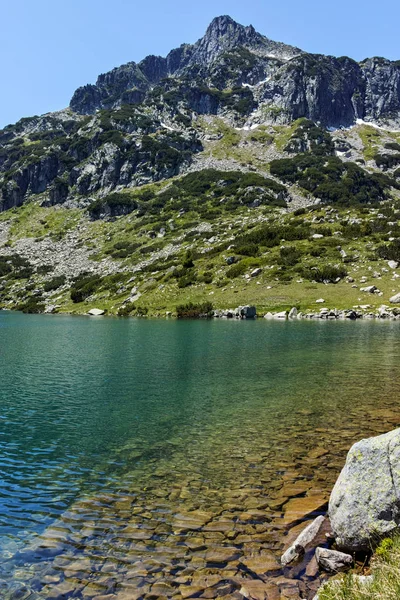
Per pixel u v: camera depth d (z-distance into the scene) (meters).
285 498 10.59
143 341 42.97
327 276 74.31
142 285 90.00
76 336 47.81
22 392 23.27
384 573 6.27
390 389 21.97
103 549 8.70
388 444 8.45
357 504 8.18
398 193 176.62
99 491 11.45
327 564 7.69
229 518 9.73
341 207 114.06
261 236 96.12
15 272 126.56
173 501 10.68
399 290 67.69
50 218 182.88
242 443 14.71
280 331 48.91
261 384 23.95
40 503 10.85
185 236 121.62
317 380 24.53
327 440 14.69
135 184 195.88
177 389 23.42
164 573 7.86
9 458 14.08
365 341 40.09
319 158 193.75
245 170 191.50
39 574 7.97
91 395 22.47
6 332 52.31
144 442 15.33
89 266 121.00
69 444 15.33
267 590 7.27
